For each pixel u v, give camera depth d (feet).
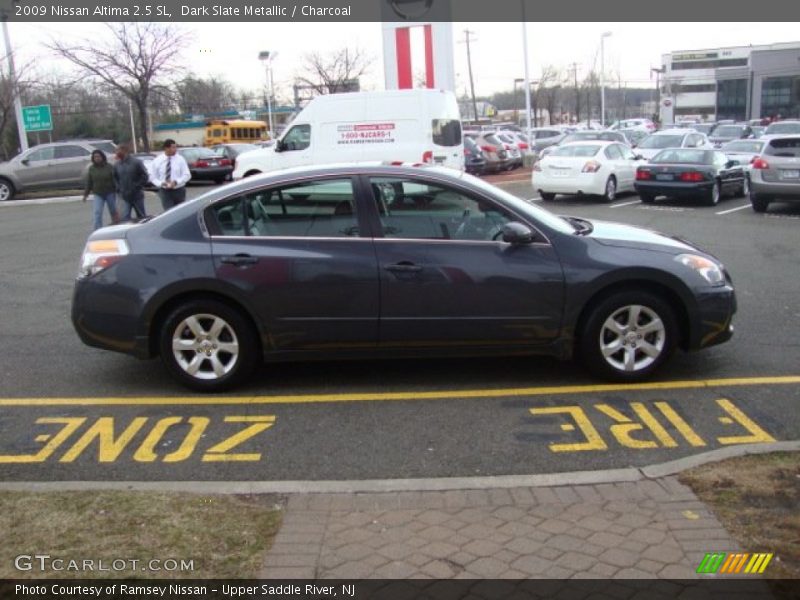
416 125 57.98
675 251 18.07
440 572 10.30
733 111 328.70
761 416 16.17
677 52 360.07
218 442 15.43
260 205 17.90
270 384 18.78
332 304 17.49
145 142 118.42
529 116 105.19
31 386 19.01
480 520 11.72
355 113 58.49
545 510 12.00
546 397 17.52
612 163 62.23
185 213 17.98
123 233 18.21
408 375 19.25
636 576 10.11
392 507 12.20
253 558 10.68
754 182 51.55
